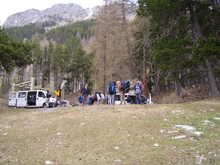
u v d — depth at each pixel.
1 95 42.62
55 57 69.19
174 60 16.58
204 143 6.54
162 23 19.48
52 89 59.75
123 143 6.98
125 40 32.41
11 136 8.69
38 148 6.93
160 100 27.16
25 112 17.11
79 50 64.94
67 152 6.41
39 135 8.59
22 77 69.62
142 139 7.27
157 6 16.72
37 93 25.69
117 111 12.34
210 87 16.48
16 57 22.72
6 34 22.89
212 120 9.30
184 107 12.91
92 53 37.72
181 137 7.16
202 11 17.28
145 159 5.62
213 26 17.66
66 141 7.54
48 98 26.08
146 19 26.28
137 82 17.45
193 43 16.52
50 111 15.19
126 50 32.09
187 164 5.20
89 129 8.81
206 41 15.41
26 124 11.24
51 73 71.75
